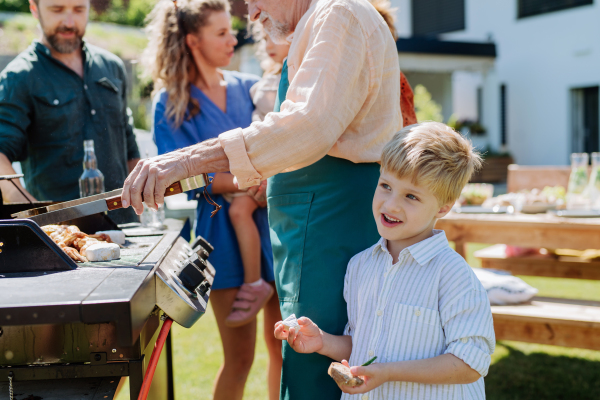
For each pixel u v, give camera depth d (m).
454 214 2.75
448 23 13.31
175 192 1.14
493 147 12.24
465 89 13.27
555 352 3.11
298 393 1.26
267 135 1.11
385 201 1.15
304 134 1.10
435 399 1.09
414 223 1.13
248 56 8.93
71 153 2.09
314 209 1.27
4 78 1.99
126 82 2.35
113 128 2.20
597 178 2.79
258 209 2.07
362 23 1.15
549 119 11.34
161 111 2.01
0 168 1.85
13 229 0.99
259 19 1.43
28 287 0.87
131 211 2.11
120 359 0.96
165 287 1.03
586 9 10.52
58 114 2.04
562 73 11.03
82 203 1.21
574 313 2.24
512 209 2.75
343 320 1.25
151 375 0.98
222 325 2.02
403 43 10.52
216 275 1.97
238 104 2.11
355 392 1.01
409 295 1.14
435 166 1.10
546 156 11.45
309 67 1.14
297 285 1.27
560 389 2.57
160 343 1.03
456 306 1.09
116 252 1.14
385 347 1.14
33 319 0.77
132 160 2.40
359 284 1.21
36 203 1.46
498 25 12.12
